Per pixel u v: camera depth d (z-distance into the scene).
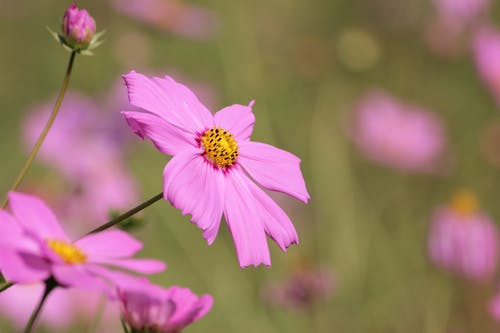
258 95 1.55
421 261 1.37
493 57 1.54
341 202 1.44
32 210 0.67
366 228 1.45
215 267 1.41
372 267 1.44
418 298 1.33
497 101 1.53
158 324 0.69
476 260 1.30
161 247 1.47
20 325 1.03
